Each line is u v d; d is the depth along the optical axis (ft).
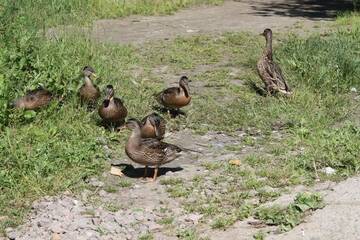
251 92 50.08
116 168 35.42
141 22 77.82
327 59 52.95
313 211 29.60
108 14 79.41
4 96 41.19
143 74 54.08
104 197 32.37
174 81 52.65
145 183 34.09
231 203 31.48
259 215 29.60
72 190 32.71
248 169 35.42
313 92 49.57
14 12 60.54
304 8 93.76
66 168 34.76
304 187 32.76
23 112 39.99
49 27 67.21
